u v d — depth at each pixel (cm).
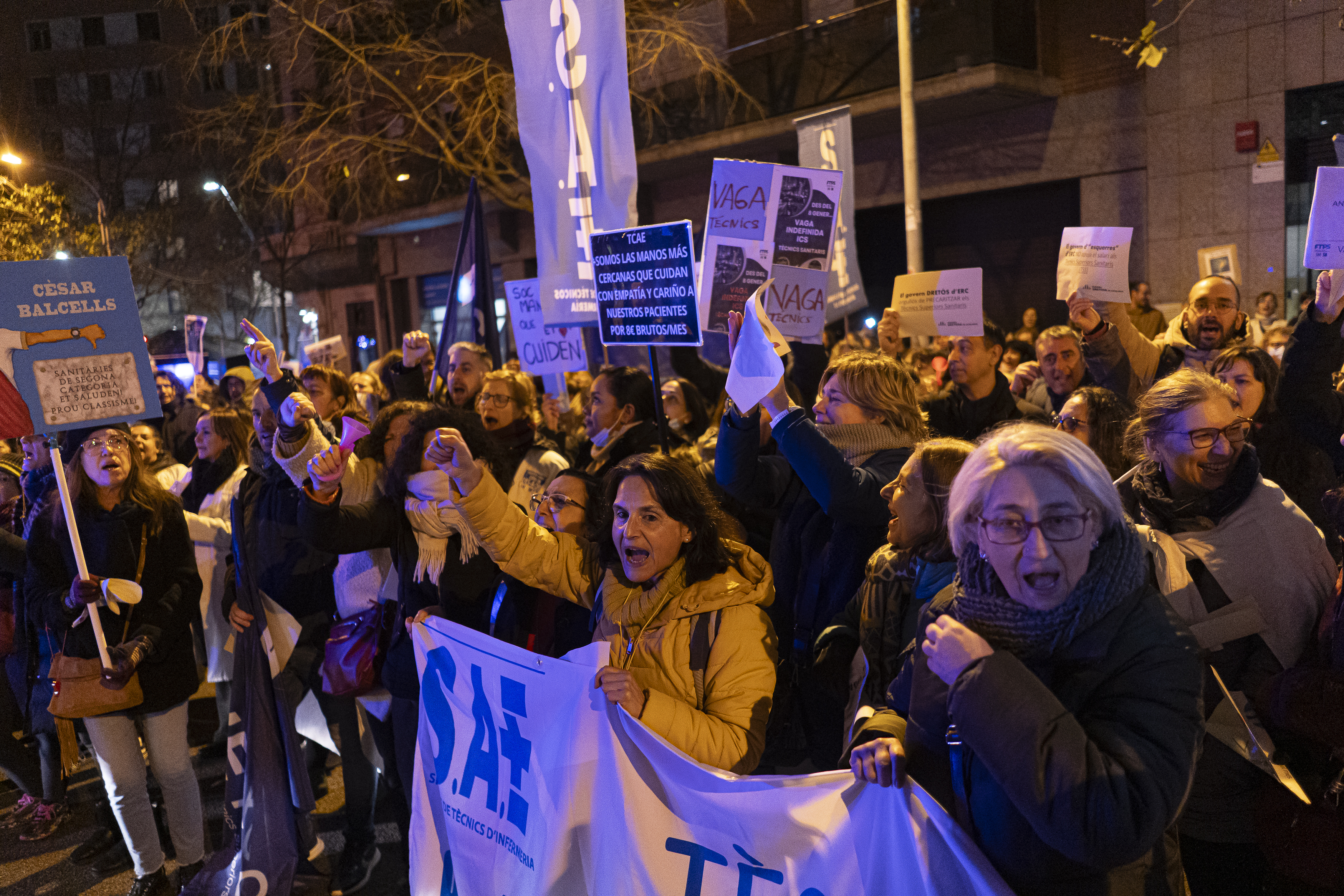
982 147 1498
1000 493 175
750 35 1647
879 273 1712
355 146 2002
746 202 444
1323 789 239
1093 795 161
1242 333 441
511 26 522
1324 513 264
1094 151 1370
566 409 803
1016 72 1338
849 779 215
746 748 253
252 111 2136
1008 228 1523
